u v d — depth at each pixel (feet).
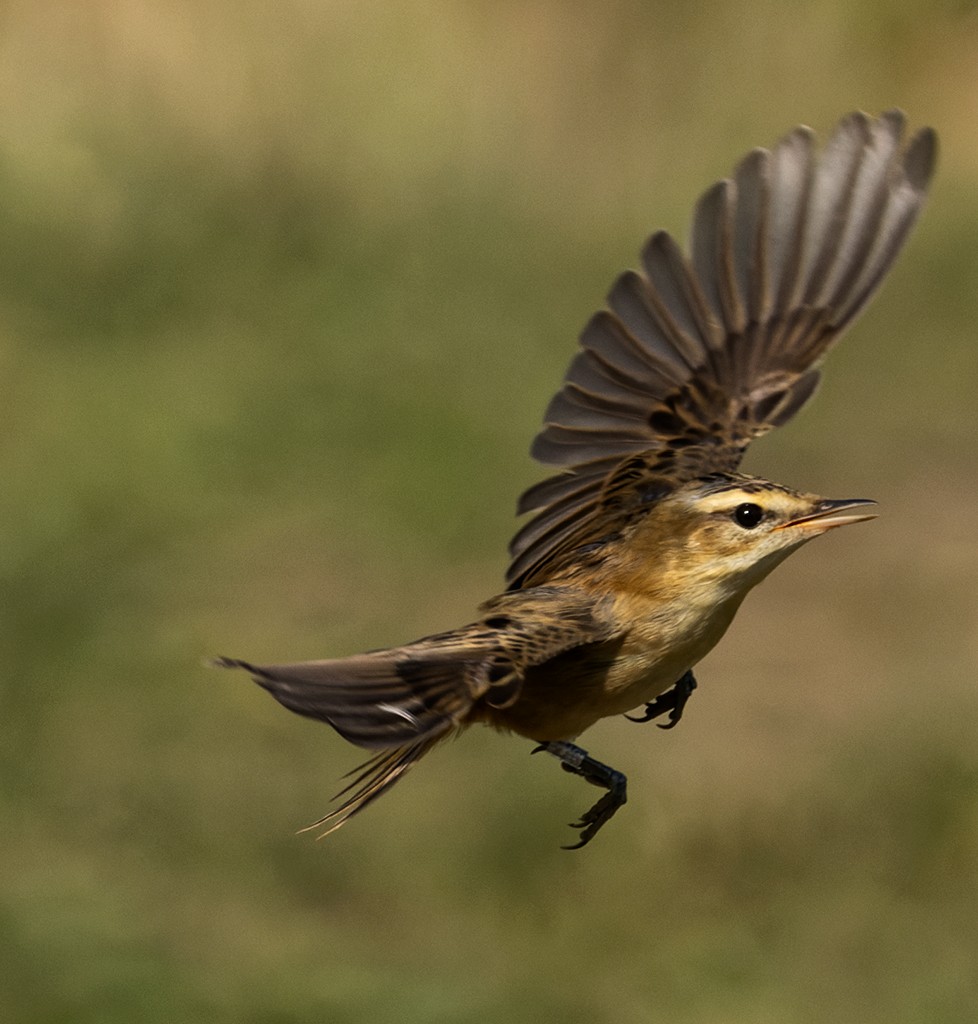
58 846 39.14
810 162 22.30
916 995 37.22
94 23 69.26
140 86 68.23
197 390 56.49
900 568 50.75
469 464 53.78
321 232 64.75
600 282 62.39
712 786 41.37
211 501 52.11
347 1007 35.04
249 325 60.85
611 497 20.94
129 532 50.26
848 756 42.04
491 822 40.16
